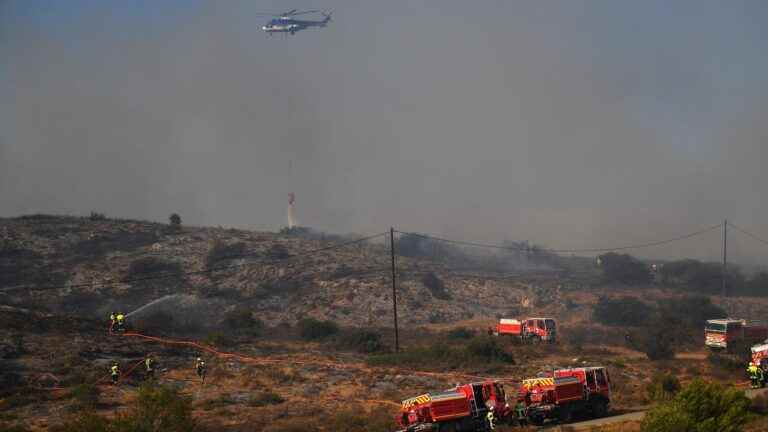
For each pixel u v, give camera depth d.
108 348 69.88
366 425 41.38
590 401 43.81
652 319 122.00
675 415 32.06
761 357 66.25
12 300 109.56
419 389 57.91
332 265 157.38
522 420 41.19
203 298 128.38
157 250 155.25
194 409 48.19
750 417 33.81
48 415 45.03
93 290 126.62
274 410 47.44
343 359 78.69
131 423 32.03
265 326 116.38
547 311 146.50
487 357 75.19
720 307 146.25
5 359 60.25
